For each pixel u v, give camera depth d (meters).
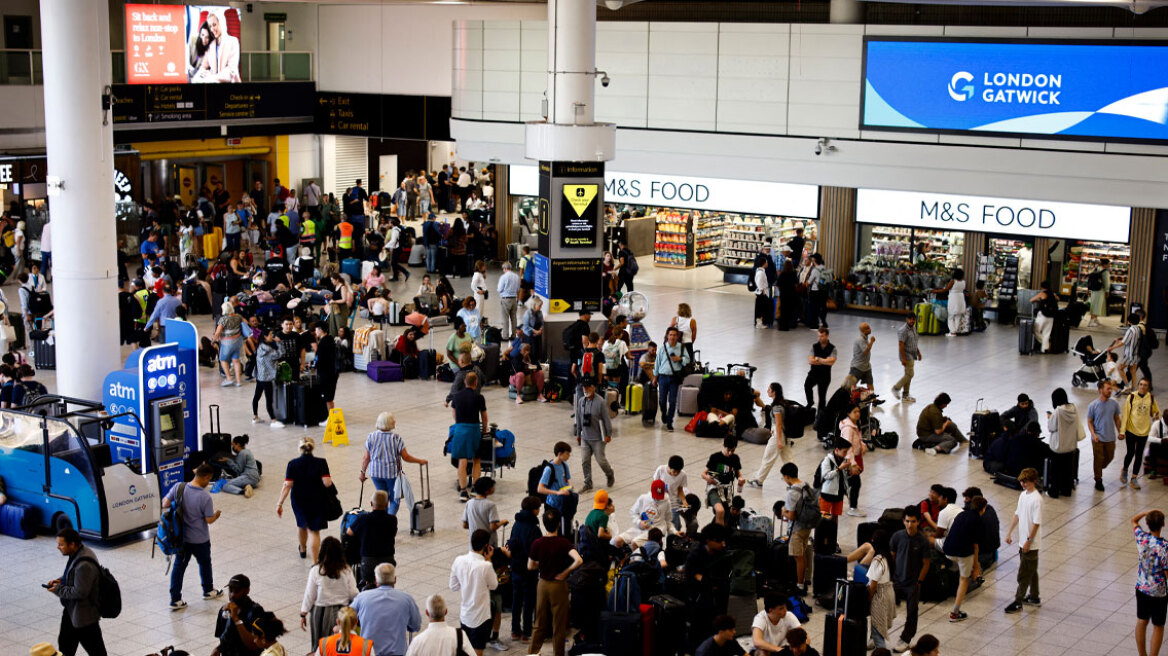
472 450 17.00
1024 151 26.64
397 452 15.78
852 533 16.00
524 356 22.59
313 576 11.71
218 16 36.38
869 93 28.09
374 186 46.38
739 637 13.20
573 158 23.98
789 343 26.94
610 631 12.23
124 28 34.25
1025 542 13.88
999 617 13.88
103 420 15.38
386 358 24.31
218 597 13.95
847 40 28.16
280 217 35.56
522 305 25.89
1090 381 23.59
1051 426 17.77
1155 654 12.69
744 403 20.58
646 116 30.95
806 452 19.52
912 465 19.05
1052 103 26.14
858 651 11.94
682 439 20.27
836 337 27.61
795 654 10.69
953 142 27.39
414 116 38.22
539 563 12.49
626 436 20.41
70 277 18.09
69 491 15.36
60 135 17.80
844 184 28.81
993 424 19.22
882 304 30.53
